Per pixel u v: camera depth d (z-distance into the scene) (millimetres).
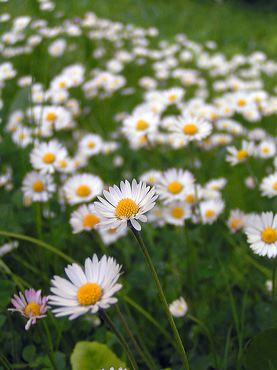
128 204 156
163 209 305
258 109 489
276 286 264
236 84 607
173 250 306
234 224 296
